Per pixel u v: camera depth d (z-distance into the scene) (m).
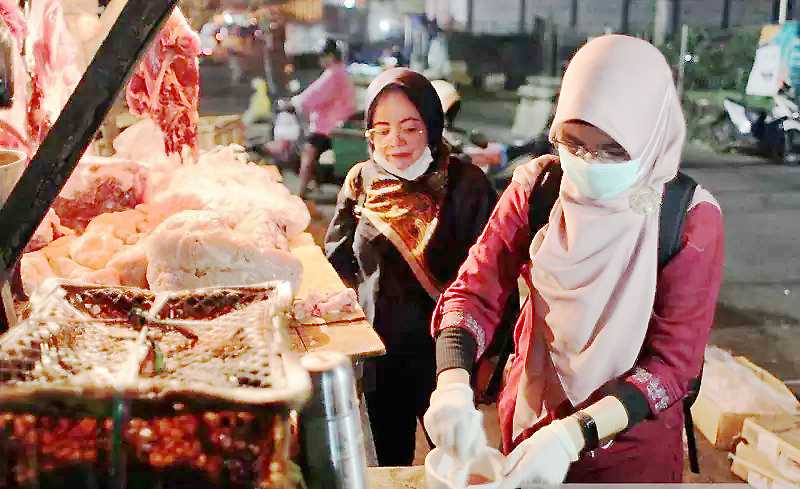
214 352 1.02
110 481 0.82
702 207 1.50
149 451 0.82
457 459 1.26
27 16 2.11
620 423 1.40
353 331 1.63
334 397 0.86
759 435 3.06
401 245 2.62
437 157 2.65
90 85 0.93
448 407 1.35
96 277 1.71
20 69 1.95
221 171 2.38
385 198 2.66
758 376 3.68
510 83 18.23
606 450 1.57
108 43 0.92
